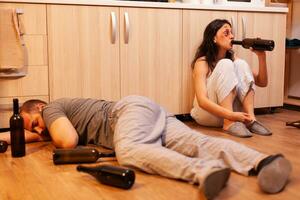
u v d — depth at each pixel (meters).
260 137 2.39
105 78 2.72
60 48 2.58
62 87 2.61
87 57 2.65
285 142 2.26
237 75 2.62
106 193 1.45
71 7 2.57
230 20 3.06
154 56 2.84
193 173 1.48
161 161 1.55
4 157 1.95
